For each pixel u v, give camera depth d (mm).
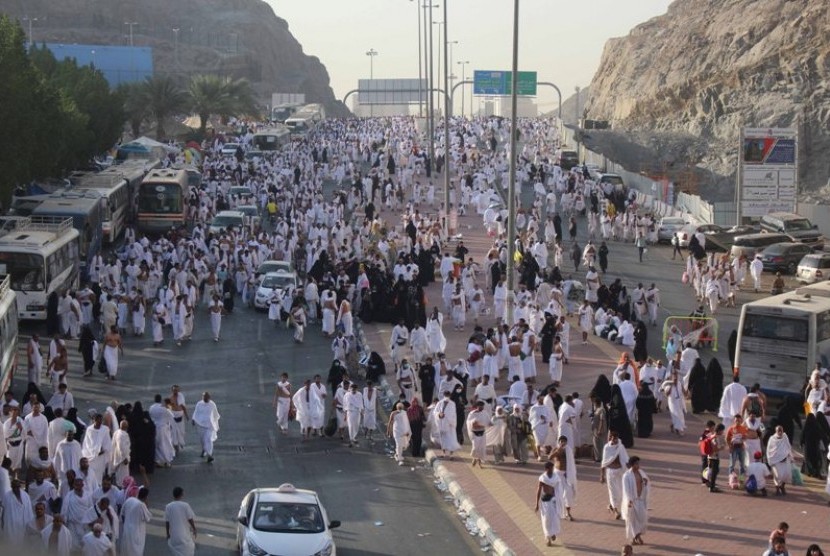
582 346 39469
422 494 25266
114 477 24141
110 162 80312
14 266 38844
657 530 22531
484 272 52594
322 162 89875
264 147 99438
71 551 19297
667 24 167125
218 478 25875
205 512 23453
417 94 151750
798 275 53625
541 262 51062
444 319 43844
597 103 173375
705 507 23969
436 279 51719
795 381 32219
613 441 23359
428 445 28500
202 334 41156
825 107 104625
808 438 26141
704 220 68938
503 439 27062
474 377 34375
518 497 24562
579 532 22391
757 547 21656
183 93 105250
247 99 115062
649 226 63188
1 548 11250
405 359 31906
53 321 39000
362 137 107938
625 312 42719
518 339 34250
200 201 66062
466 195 73000
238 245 49719
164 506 23781
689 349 33219
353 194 72312
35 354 32438
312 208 62969
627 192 77125
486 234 63938
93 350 34750
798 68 109125
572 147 104312
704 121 113688
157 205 58500
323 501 24484
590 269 45344
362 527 22875
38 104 53031
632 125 128250
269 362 37219
